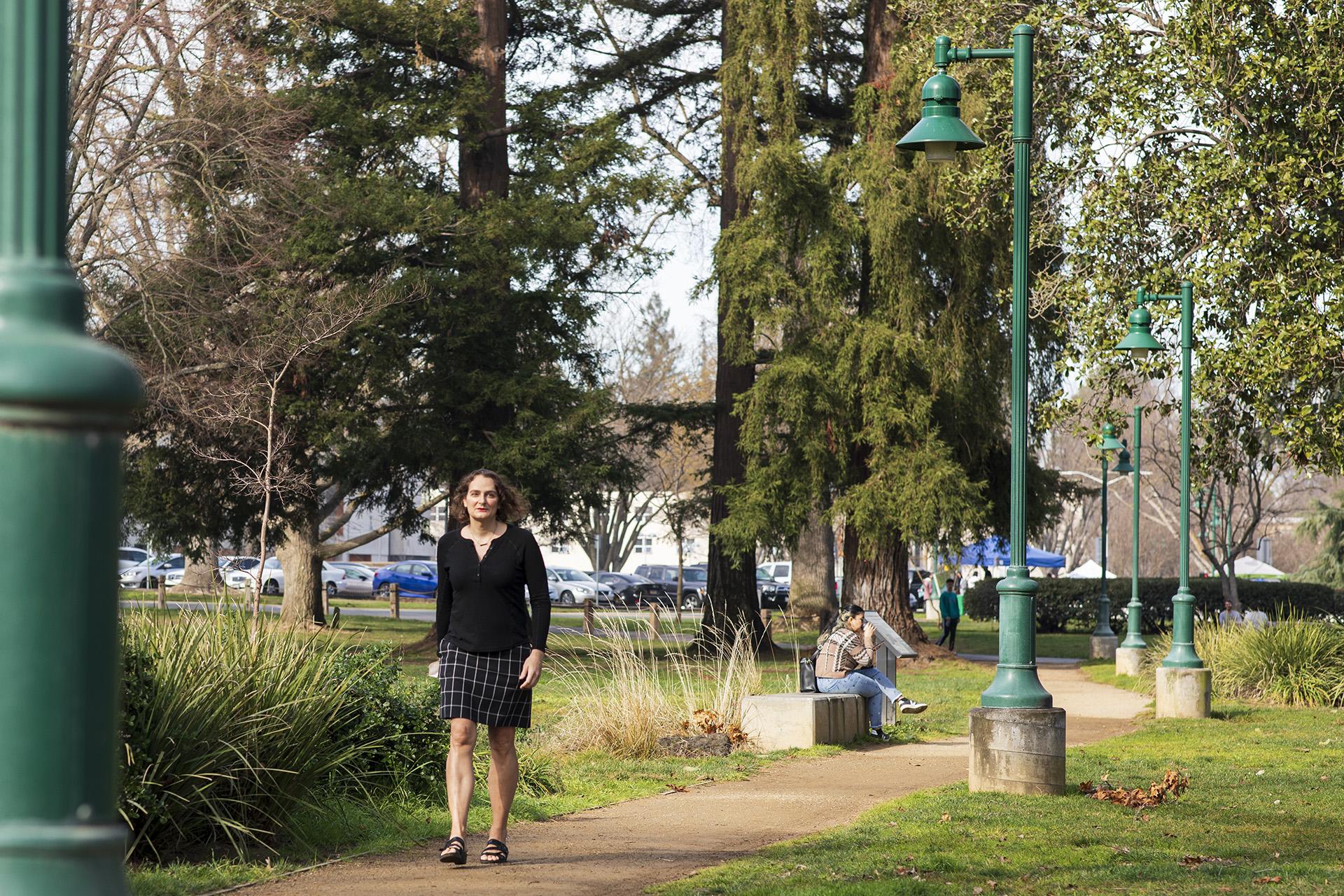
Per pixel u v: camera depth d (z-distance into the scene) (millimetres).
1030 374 27719
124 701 6941
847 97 30297
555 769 11188
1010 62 22141
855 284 26656
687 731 13094
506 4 31250
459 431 28219
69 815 1737
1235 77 18875
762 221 26062
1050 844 7805
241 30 26672
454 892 6328
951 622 34250
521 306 28125
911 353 25641
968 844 7746
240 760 7348
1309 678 18859
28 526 1717
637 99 34594
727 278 26453
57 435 1734
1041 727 9836
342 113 28016
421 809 8664
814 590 42938
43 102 1800
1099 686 23234
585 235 28031
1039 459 32781
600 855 7477
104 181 22656
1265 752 13148
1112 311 20875
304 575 37094
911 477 25062
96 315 25297
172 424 25859
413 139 28328
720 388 30484
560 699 17547
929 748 13711
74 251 23344
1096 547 82188
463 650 7102
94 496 1762
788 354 26000
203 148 23719
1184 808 9320
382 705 8984
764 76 26531
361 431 26766
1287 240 18703
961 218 23359
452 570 7145
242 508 27797
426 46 28922
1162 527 81688
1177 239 20234
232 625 8102
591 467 27891
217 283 24828
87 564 1754
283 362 24453
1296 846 7887
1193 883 6660
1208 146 19500
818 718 13391
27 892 1700
